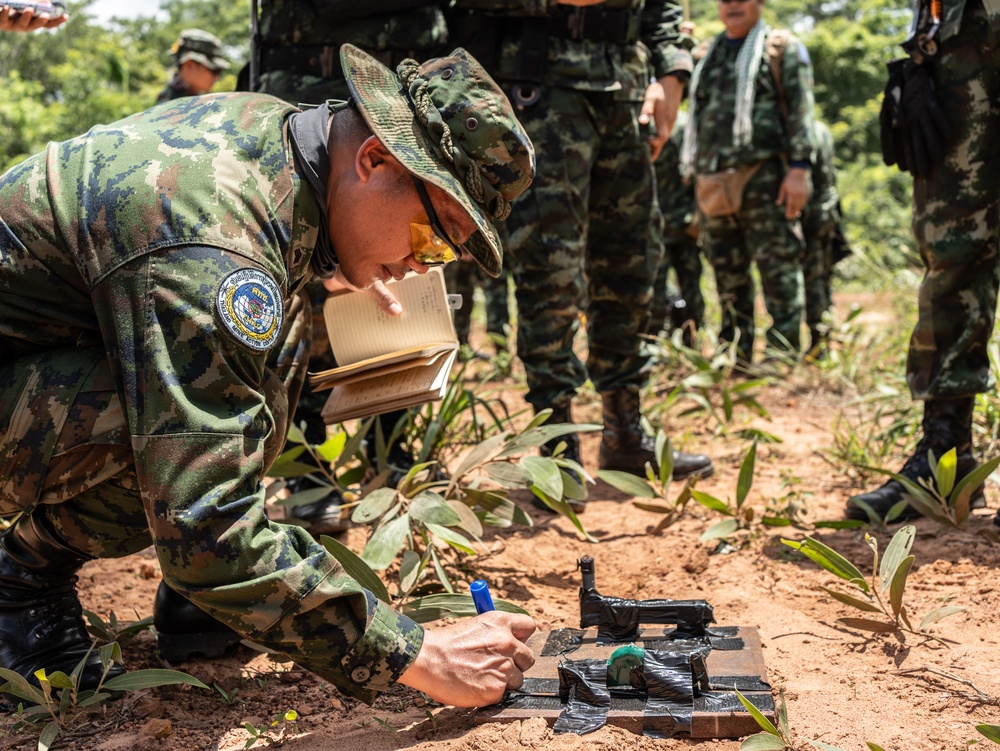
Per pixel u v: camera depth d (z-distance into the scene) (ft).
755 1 17.24
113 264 5.12
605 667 6.08
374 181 5.49
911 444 12.65
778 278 17.88
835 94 79.77
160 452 5.00
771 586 8.24
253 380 5.32
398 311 7.02
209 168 5.24
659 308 19.44
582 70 10.05
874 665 6.66
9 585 6.40
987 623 7.14
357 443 9.08
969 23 8.98
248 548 5.12
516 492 11.28
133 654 7.11
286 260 5.51
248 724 5.83
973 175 9.21
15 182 5.60
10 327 5.68
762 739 5.41
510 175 5.55
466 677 5.64
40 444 5.63
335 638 5.32
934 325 9.62
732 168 17.65
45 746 5.65
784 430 14.35
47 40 85.46
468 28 10.26
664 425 14.73
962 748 5.50
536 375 10.73
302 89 9.44
